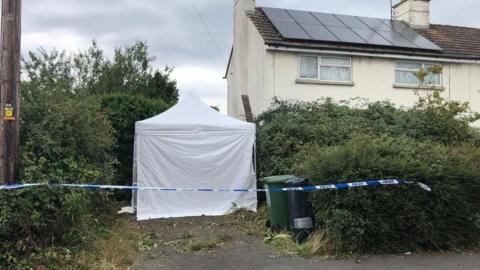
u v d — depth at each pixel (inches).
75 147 350.9
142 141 453.1
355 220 310.2
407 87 691.4
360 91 670.5
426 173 324.5
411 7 796.0
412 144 359.3
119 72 1304.1
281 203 361.1
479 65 734.5
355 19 773.3
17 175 289.1
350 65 670.5
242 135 478.3
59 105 344.8
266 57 636.1
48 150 317.1
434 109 526.9
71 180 319.3
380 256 310.0
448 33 797.9
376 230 313.7
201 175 463.2
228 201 468.8
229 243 343.9
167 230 390.6
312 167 341.7
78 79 1309.1
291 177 361.4
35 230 277.6
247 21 724.0
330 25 716.7
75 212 298.5
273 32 664.4
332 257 305.7
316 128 487.2
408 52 685.3
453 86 716.0
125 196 539.8
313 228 337.7
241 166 475.8
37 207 277.9
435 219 326.6
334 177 319.9
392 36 721.0
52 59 1234.0
